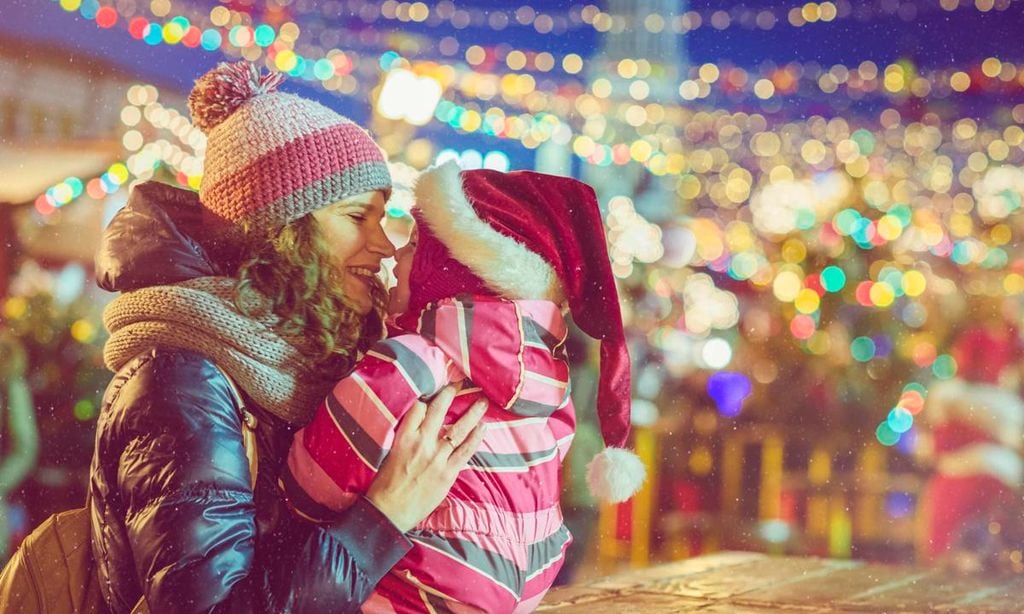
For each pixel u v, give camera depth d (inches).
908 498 340.5
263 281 91.5
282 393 89.7
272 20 507.8
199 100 98.5
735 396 392.5
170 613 80.4
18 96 440.8
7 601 90.7
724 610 136.8
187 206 97.7
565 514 298.5
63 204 387.5
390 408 85.7
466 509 88.7
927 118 636.1
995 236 503.5
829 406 385.4
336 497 85.8
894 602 141.9
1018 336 292.8
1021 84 557.0
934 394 287.6
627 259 446.9
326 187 94.7
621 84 636.1
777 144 676.7
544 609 136.1
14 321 321.1
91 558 90.6
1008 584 156.2
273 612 80.8
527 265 92.4
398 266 96.3
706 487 373.1
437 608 86.9
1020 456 280.5
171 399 85.0
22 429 250.4
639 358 417.4
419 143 378.0
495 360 89.1
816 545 325.4
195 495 83.1
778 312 420.5
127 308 89.9
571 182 98.1
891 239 429.7
